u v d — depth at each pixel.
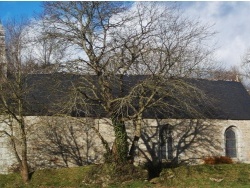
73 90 20.38
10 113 22.22
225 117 30.78
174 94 21.44
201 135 30.02
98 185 20.94
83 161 27.42
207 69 21.77
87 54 20.62
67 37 20.69
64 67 20.38
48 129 27.17
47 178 22.47
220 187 20.59
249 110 32.22
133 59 20.14
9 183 22.20
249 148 31.11
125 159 21.91
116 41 20.16
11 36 22.95
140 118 22.16
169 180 22.16
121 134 22.00
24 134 22.69
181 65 20.53
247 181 22.02
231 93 33.81
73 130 27.53
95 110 25.02
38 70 21.56
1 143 26.28
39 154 27.05
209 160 29.31
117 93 23.62
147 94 21.52
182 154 29.34
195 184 21.50
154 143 28.78
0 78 21.86
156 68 20.19
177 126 29.50
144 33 20.17
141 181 21.39
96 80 21.39
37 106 25.25
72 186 21.17
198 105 29.78
